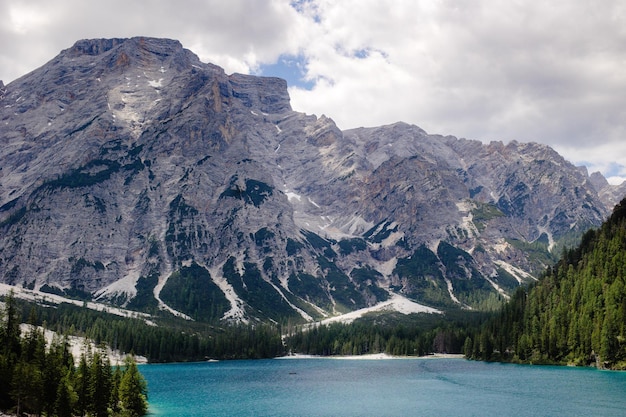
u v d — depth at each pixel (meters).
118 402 174.88
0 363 156.50
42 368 160.50
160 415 183.12
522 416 174.50
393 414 182.12
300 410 191.62
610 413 177.12
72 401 152.88
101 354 175.25
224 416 181.12
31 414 152.88
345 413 185.50
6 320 197.00
